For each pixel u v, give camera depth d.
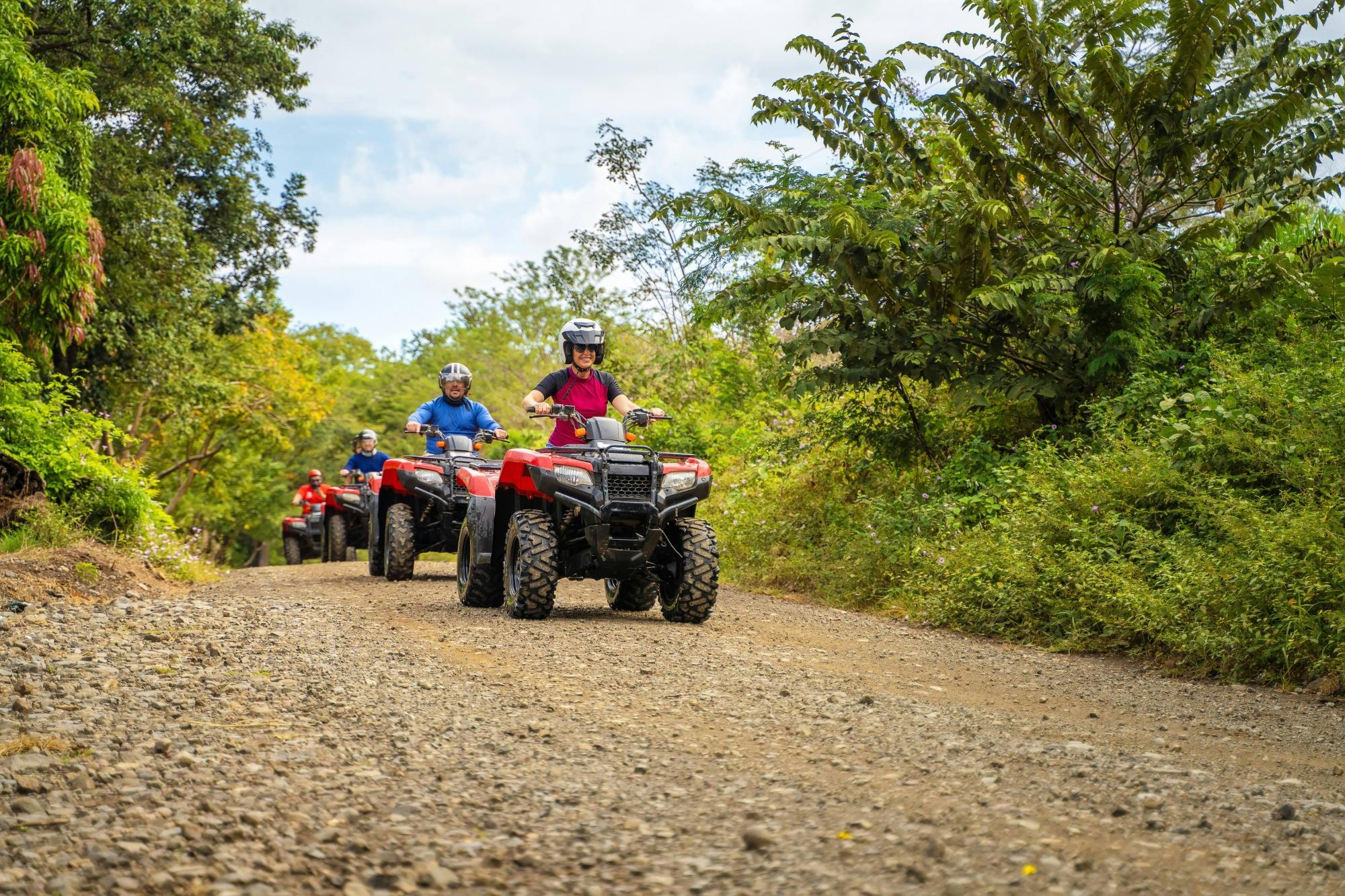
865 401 13.37
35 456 11.62
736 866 2.75
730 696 4.98
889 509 11.25
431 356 54.34
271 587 10.91
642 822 3.10
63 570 9.14
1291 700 5.64
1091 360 10.57
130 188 19.67
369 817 3.13
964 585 8.52
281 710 4.55
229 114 22.67
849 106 11.13
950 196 10.63
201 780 3.46
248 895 2.55
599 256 23.48
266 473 48.19
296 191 24.97
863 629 8.20
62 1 18.64
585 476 7.65
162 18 19.34
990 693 5.55
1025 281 9.90
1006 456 11.23
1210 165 10.62
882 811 3.20
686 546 7.82
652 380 20.34
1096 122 11.05
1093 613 7.36
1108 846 2.93
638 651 6.23
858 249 10.43
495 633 6.88
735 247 11.14
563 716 4.49
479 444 11.93
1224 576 6.75
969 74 10.62
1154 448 8.92
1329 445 7.68
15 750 3.76
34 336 13.91
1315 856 2.90
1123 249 10.26
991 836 2.98
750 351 19.45
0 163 13.72
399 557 11.56
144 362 21.42
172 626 7.04
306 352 41.12
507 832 3.01
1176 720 5.01
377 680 5.22
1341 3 9.60
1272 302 10.32
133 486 12.09
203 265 21.59
